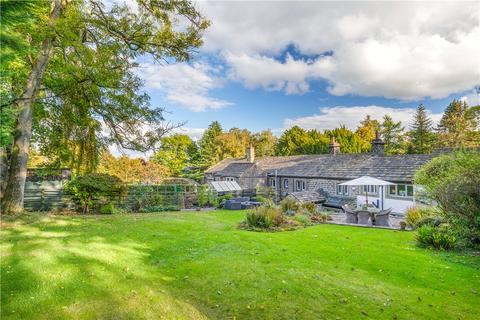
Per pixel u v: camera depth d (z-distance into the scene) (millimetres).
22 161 13367
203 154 62844
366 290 6508
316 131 59906
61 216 14320
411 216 15312
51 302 5195
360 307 5652
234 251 9234
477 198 11336
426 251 10078
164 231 11898
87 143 17562
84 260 7410
